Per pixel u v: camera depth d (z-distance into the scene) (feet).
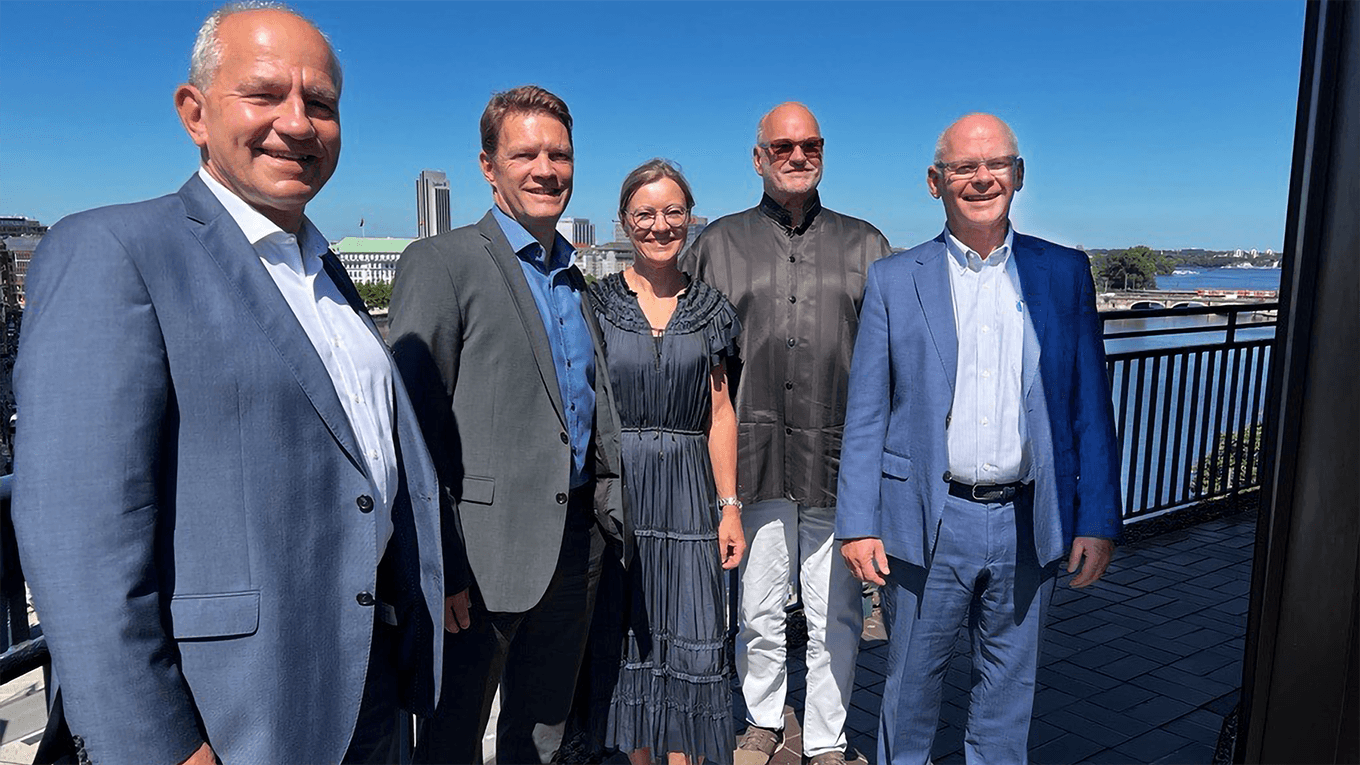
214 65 4.29
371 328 5.18
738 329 8.23
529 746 7.50
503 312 6.37
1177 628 12.53
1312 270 3.30
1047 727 9.84
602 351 7.36
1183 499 17.78
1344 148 3.14
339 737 4.50
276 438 4.23
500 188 6.63
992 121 6.88
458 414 6.32
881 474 7.55
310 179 4.55
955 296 7.23
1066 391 7.07
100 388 3.67
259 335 4.20
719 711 7.98
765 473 8.87
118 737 3.67
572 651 7.44
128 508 3.72
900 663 7.62
